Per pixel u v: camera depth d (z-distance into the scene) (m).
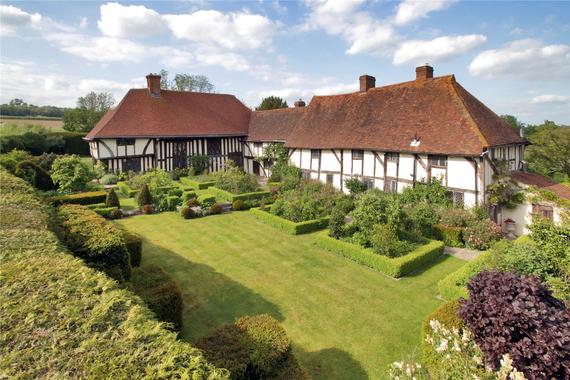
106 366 2.74
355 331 7.70
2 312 3.34
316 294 9.37
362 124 20.95
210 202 18.80
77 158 21.42
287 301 8.98
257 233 14.86
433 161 16.38
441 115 17.09
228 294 9.31
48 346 2.93
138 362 2.81
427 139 16.69
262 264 11.41
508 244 10.04
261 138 29.42
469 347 5.12
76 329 3.18
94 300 3.63
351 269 11.04
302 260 11.77
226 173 23.47
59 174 20.30
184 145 28.03
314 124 24.48
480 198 14.81
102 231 7.67
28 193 10.09
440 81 18.62
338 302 8.95
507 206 15.91
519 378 3.73
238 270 10.91
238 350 4.98
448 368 5.12
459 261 11.77
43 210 8.34
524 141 18.45
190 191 20.28
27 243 5.31
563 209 11.68
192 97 31.38
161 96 29.33
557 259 8.00
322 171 22.66
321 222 15.47
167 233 14.82
